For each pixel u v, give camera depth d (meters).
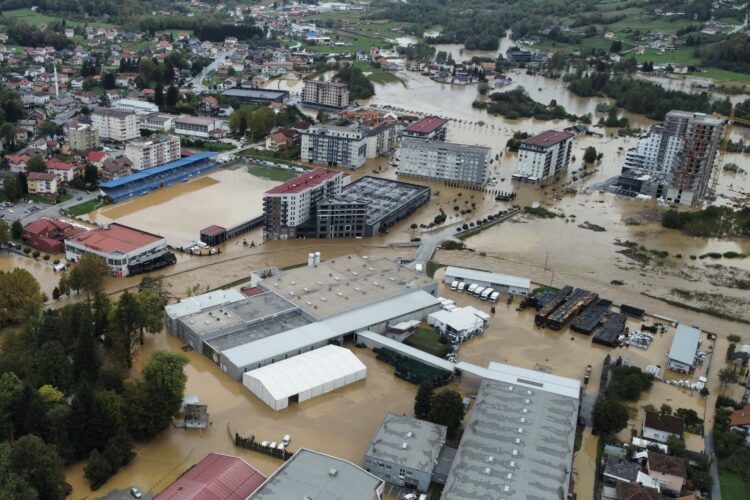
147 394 183.88
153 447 185.38
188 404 199.75
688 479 182.00
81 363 199.12
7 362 197.62
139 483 171.75
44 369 192.75
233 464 170.00
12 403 175.88
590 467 187.38
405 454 179.25
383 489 172.88
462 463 173.75
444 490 164.50
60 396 187.00
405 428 189.38
